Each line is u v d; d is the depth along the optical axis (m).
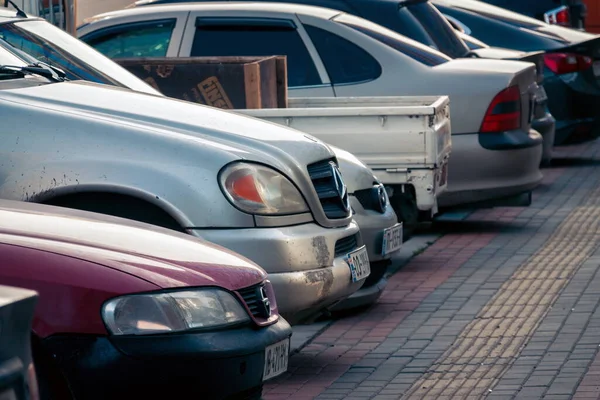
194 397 6.00
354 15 17.55
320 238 8.47
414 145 12.15
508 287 12.22
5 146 8.14
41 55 11.07
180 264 6.20
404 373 9.20
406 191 12.34
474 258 13.88
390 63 15.27
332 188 8.90
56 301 5.71
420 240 15.12
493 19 22.72
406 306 11.46
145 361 5.81
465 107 15.12
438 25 18.06
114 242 6.20
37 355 5.70
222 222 8.03
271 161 8.37
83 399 5.75
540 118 19.42
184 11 16.09
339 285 8.68
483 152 15.11
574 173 21.64
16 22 11.31
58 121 8.22
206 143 8.24
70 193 8.05
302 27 15.62
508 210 17.61
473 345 9.97
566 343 9.90
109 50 16.17
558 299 11.57
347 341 10.22
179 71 13.74
